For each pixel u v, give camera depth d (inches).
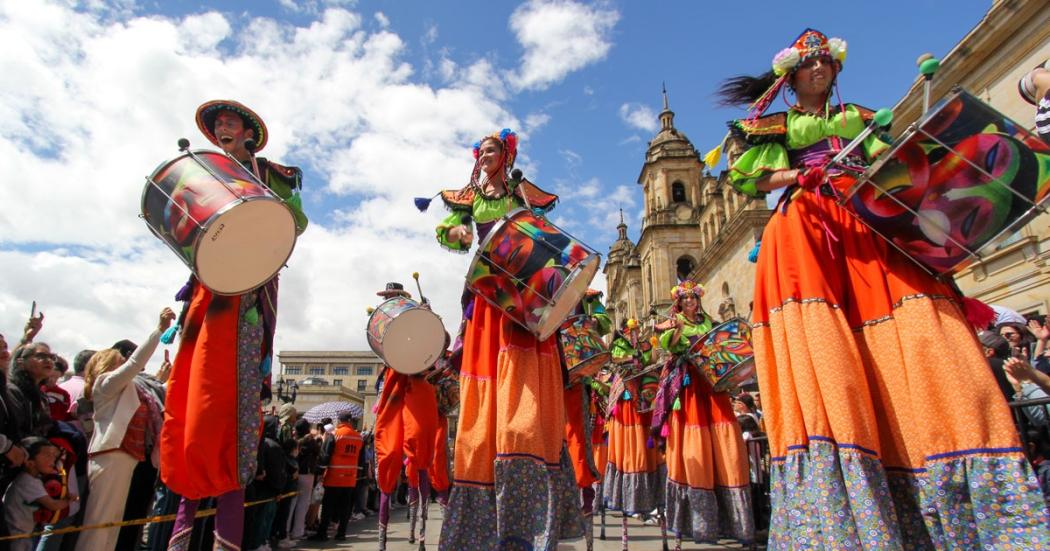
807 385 94.7
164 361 261.9
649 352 297.0
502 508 129.4
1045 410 157.3
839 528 85.7
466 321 156.6
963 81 477.1
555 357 150.3
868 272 101.0
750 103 129.0
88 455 205.2
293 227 126.9
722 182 1300.4
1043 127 136.6
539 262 139.9
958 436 85.7
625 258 2087.8
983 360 88.4
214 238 113.8
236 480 113.5
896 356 94.7
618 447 306.5
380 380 290.4
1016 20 427.2
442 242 169.9
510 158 168.6
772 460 100.5
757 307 109.7
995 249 92.9
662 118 1813.5
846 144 112.6
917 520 89.7
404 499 602.2
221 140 142.1
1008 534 79.3
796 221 106.0
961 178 88.9
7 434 176.7
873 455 88.5
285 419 374.9
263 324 129.5
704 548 259.0
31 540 176.2
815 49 117.1
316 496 399.2
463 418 140.9
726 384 231.6
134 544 217.0
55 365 215.2
